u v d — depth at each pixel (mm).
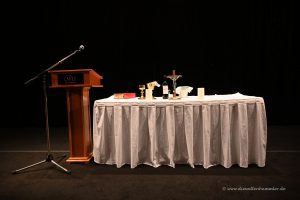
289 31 4188
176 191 1906
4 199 1835
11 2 4500
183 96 2641
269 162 2525
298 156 2715
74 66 4500
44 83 2357
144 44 4336
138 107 2381
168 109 2355
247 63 4266
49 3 4441
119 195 1860
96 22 4391
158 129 2439
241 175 2193
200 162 2451
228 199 1765
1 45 4652
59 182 2133
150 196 1832
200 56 4270
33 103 4852
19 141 3738
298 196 1789
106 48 4414
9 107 4879
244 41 4230
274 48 4234
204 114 2312
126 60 4391
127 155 2520
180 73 4301
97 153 2496
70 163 2598
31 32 4559
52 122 4875
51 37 4520
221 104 2330
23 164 2650
